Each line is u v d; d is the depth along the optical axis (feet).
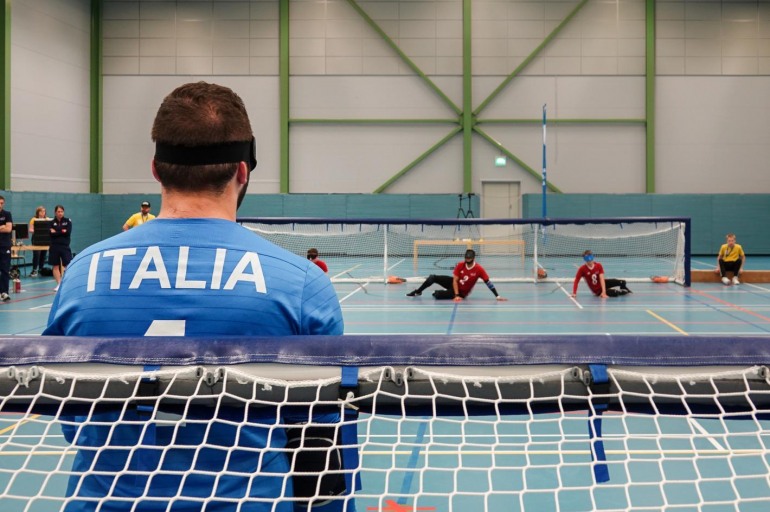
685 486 13.67
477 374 3.64
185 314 3.96
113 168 85.61
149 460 3.85
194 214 4.29
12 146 68.39
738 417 3.71
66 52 78.43
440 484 13.82
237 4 84.84
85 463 4.06
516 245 79.87
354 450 4.15
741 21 84.43
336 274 64.95
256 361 3.65
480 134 85.05
